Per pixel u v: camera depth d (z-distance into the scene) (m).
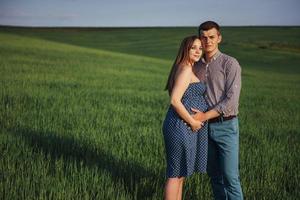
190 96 5.07
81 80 21.27
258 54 68.50
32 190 5.32
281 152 8.04
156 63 44.38
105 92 16.97
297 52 72.69
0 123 9.41
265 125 11.68
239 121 12.16
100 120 10.30
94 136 8.25
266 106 17.08
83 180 5.68
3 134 8.03
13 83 17.23
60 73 24.08
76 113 11.20
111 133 8.70
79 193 5.36
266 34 97.75
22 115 10.45
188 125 5.07
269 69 52.88
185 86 5.00
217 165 5.54
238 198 5.43
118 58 44.84
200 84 5.10
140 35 96.31
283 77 42.34
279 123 12.36
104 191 5.44
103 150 7.41
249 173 6.43
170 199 5.22
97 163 6.56
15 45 45.50
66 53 42.81
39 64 28.75
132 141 8.02
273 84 32.59
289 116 14.23
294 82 36.97
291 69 54.25
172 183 5.21
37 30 99.69
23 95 13.93
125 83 22.09
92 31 103.94
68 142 7.74
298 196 5.81
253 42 83.00
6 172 5.82
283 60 63.66
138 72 31.22
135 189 5.62
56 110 11.58
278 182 6.25
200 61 5.42
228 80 5.19
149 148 7.60
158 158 7.04
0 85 16.27
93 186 5.53
